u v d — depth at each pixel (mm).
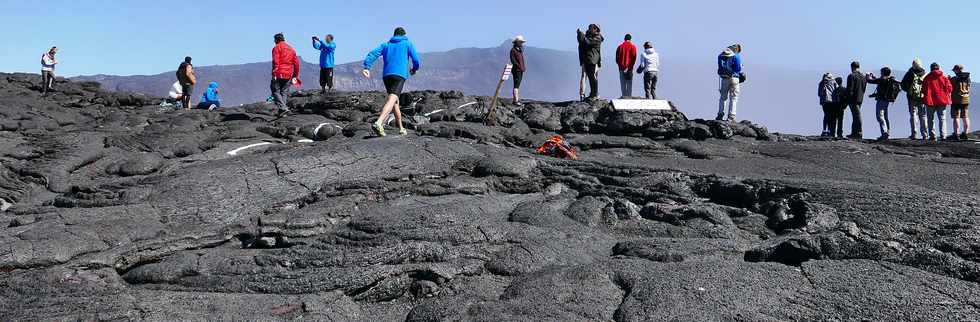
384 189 9352
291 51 18281
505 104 19281
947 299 5336
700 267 6191
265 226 7969
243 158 10344
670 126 16328
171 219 8352
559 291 5906
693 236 7625
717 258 6695
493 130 15734
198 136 14203
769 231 7719
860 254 6285
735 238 7504
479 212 8328
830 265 6152
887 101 17906
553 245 7141
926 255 6047
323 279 6375
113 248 7207
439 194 9477
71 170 11969
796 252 6457
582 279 6129
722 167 12211
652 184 9570
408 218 7762
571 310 5520
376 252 6797
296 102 21562
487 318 5438
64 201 9008
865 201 7793
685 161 13047
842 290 5594
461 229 7379
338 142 11641
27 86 28297
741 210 8211
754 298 5500
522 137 15312
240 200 8914
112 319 5551
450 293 6359
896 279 5730
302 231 7902
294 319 5711
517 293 6004
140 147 13391
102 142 13789
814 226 7363
